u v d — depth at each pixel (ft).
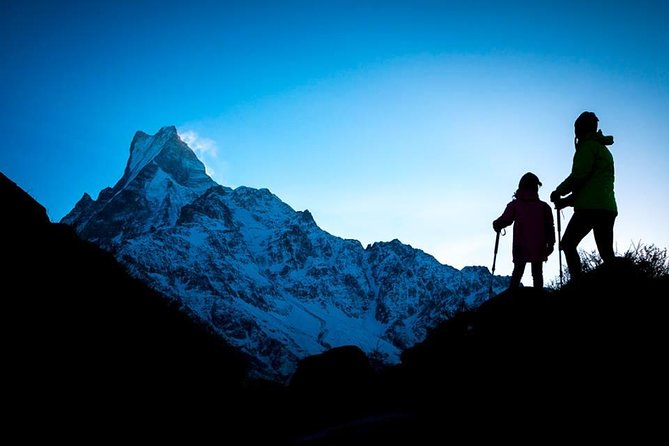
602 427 13.99
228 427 26.53
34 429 15.39
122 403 19.86
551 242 28.78
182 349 29.60
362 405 29.37
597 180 24.50
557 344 19.10
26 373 16.98
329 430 21.68
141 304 30.22
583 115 26.50
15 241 22.13
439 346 29.09
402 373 31.94
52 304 21.16
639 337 17.22
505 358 20.44
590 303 20.49
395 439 18.07
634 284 20.59
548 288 30.94
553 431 14.65
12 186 25.39
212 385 29.63
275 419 33.63
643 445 12.87
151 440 19.63
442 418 18.54
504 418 16.40
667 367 15.33
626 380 15.49
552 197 26.68
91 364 20.10
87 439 16.74
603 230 24.02
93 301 24.20
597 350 17.52
